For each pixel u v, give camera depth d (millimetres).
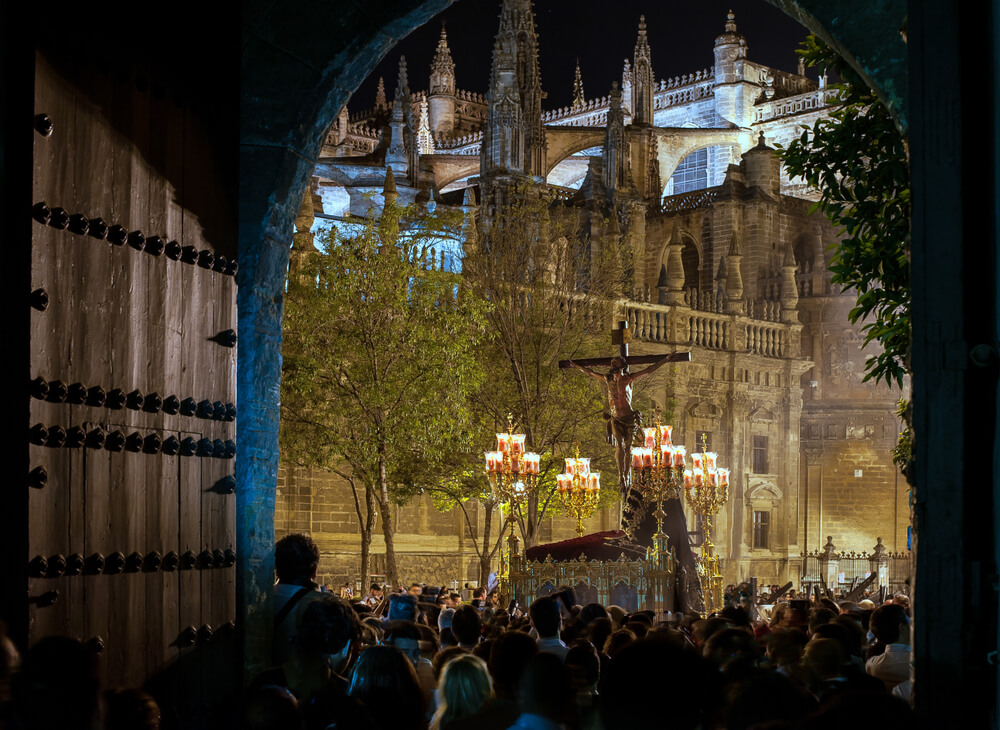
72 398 6012
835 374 58156
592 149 70875
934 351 5105
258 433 8086
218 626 7320
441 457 30547
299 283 30156
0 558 5574
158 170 6934
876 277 10500
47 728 4004
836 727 3713
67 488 5957
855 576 53406
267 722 5016
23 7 5816
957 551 5012
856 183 10539
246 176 8125
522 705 5719
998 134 5117
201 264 7359
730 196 60312
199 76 7418
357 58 8320
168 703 6723
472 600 24281
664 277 54750
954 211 5125
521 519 29625
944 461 5062
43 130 5855
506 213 36969
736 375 51500
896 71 6711
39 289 5793
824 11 6891
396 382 29188
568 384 33062
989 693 4934
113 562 6293
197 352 7277
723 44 80000
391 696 6094
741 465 51625
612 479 33281
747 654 7688
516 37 51562
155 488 6762
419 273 30547
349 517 41031
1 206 5695
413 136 55000
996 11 5152
